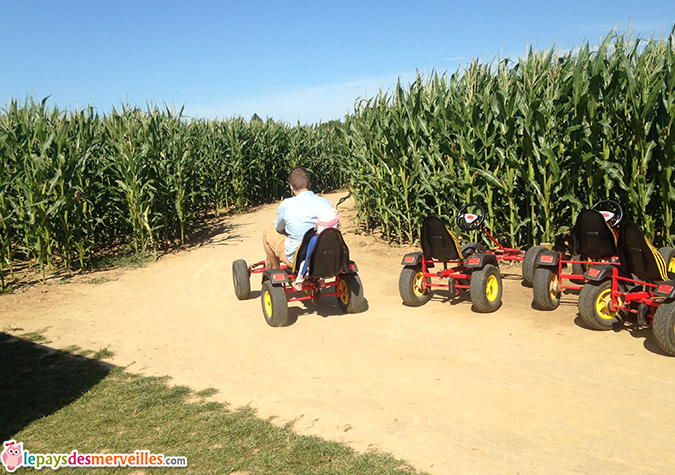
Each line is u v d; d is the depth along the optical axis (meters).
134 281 9.12
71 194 9.45
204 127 18.66
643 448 3.22
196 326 6.48
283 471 3.20
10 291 8.43
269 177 21.02
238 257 10.71
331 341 5.62
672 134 6.32
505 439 3.43
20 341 6.07
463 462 3.20
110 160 11.53
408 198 10.35
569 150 7.75
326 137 23.81
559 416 3.69
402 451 3.37
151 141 11.52
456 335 5.54
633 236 4.86
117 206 11.32
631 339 5.01
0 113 10.91
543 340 5.18
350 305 6.39
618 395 3.94
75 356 5.57
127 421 4.01
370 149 11.48
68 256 9.84
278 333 6.00
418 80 10.09
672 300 4.46
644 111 6.48
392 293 7.46
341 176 24.36
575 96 7.21
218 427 3.83
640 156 6.91
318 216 5.79
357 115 12.26
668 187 6.56
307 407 4.11
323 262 5.79
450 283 6.30
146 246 11.37
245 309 7.09
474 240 8.72
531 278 6.92
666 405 3.73
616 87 7.01
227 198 18.27
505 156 8.08
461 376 4.50
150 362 5.34
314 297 6.36
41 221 8.90
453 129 8.82
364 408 4.03
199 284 8.70
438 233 6.17
